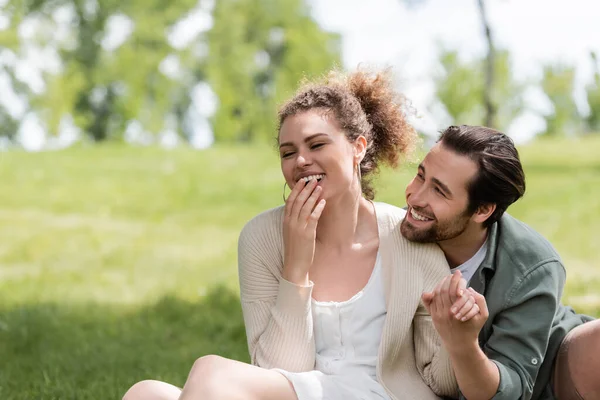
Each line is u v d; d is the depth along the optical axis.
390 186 17.02
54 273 12.59
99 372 5.95
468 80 40.91
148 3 39.62
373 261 3.58
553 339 3.67
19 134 38.50
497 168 3.42
